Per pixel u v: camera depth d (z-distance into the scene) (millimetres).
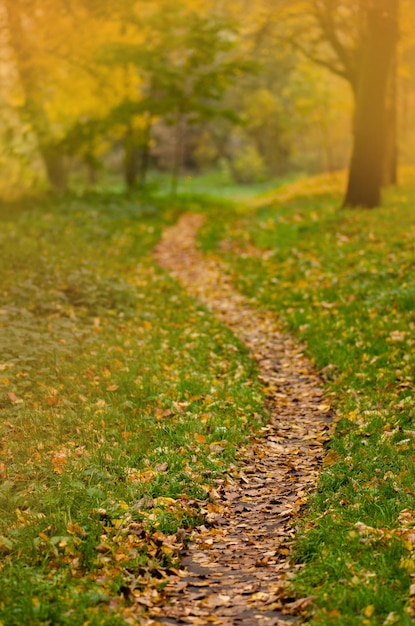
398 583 5000
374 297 13125
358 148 22297
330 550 5562
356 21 25594
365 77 21688
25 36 25406
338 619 4652
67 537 5809
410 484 6570
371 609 4707
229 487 7195
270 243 19969
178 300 14805
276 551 5926
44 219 22844
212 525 6543
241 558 5945
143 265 18594
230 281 16797
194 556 6008
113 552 5734
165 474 7164
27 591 5098
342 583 5109
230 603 5219
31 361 10109
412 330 11133
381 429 8039
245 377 10328
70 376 9781
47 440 7793
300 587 5164
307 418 9109
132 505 6590
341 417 8703
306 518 6305
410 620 4500
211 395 9438
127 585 5359
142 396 9250
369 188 22453
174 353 11109
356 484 6754
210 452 7805
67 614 4848
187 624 4934
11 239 18922
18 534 5938
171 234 23609
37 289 13117
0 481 6859
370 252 16531
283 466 7738
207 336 12117
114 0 24281
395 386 9352
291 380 10555
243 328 13203
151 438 8055
